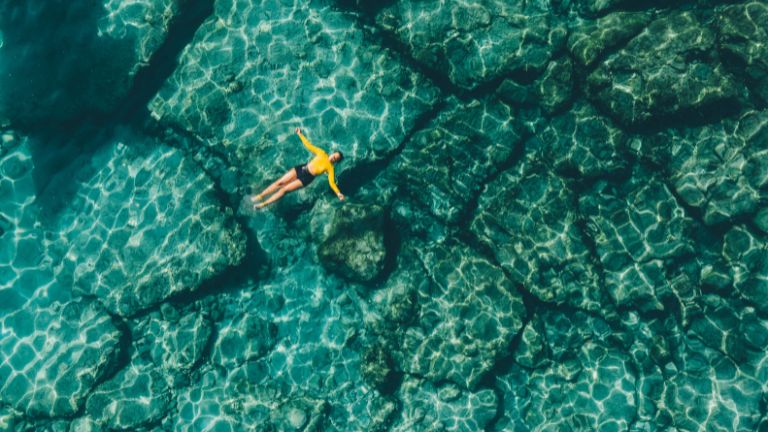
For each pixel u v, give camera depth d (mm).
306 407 8148
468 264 8367
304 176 8164
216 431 8133
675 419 7773
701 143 7855
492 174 8648
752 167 7527
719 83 7559
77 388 8109
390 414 8148
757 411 7484
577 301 8156
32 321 8500
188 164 8820
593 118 8344
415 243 8648
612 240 8180
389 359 8258
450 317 8242
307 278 8789
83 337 8320
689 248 7934
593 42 8117
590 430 7953
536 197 8391
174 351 8375
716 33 7699
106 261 8617
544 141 8602
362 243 8266
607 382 8086
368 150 8727
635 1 8359
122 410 8102
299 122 8820
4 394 8195
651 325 8133
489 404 8094
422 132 8773
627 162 8273
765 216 7500
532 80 8508
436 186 8648
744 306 7723
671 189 8062
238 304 8727
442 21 8656
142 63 8836
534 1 8703
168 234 8562
